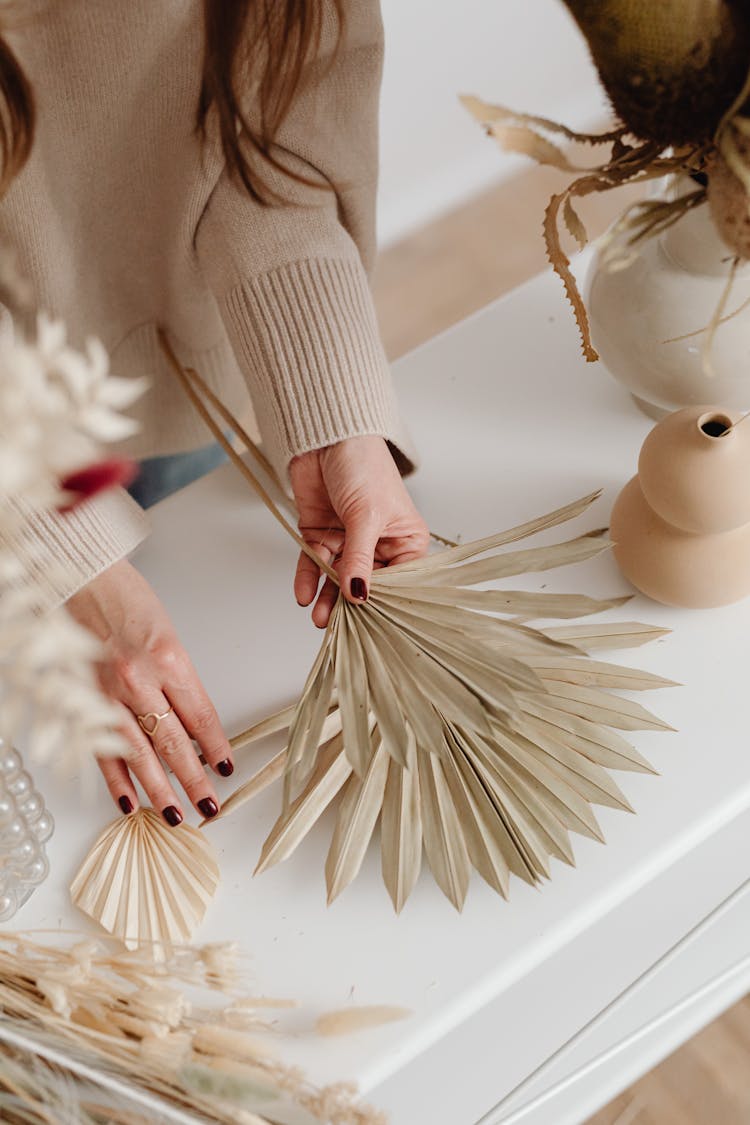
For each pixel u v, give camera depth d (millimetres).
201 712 743
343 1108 555
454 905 643
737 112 524
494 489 862
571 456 871
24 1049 531
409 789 676
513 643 695
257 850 713
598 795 670
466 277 2021
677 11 498
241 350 850
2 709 364
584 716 697
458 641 680
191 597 841
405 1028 637
